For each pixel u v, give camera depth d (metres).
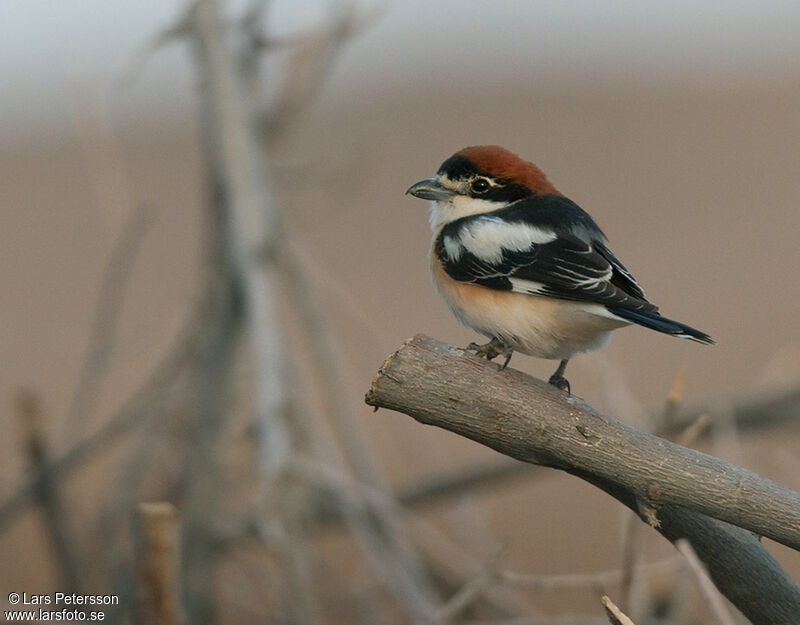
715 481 5.08
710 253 26.97
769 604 5.35
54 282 26.31
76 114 10.05
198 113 10.41
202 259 10.35
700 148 36.38
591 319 8.32
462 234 8.96
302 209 11.44
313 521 10.10
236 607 9.84
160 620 6.29
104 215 9.95
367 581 9.90
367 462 9.41
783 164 34.16
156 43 9.65
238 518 9.74
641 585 7.87
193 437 9.98
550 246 8.67
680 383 6.63
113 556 9.57
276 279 9.86
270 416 8.23
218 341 10.05
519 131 38.06
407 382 5.43
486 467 10.45
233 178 9.16
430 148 36.06
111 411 16.73
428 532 10.62
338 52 11.01
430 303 24.23
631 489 5.21
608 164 34.91
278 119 11.00
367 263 26.62
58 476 9.68
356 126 37.59
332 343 9.44
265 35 10.83
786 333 22.23
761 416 10.33
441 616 7.56
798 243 27.27
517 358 16.88
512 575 7.45
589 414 5.30
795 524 4.95
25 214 31.12
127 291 21.20
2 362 21.38
